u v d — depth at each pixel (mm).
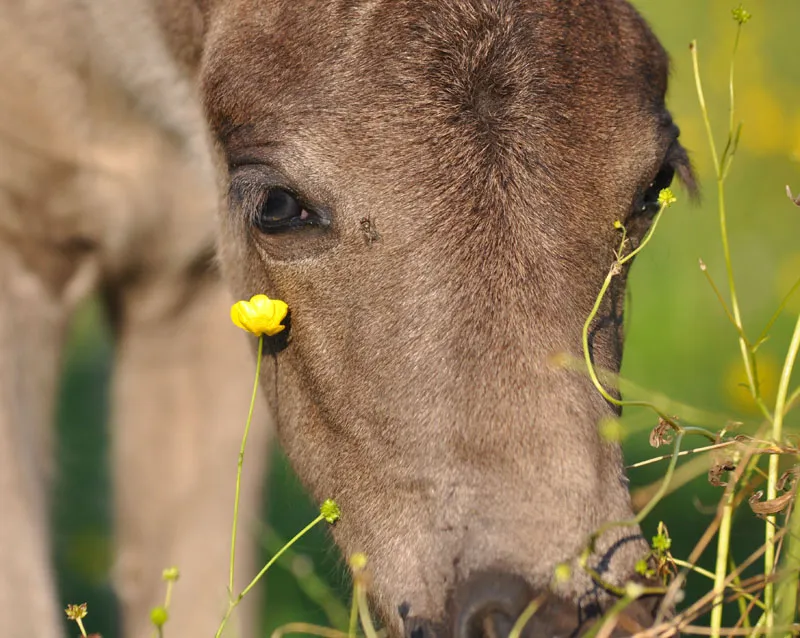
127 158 8977
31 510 7961
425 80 6090
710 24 17422
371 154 6117
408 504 6000
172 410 9719
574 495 5617
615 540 5613
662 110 6652
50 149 8742
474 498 5715
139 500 9648
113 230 9070
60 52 8625
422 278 5980
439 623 5734
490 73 6059
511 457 5695
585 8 6418
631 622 5344
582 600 5434
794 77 17312
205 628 9117
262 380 7219
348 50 6266
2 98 8617
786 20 17859
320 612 9703
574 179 6059
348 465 6336
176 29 8156
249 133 6527
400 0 6258
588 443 5719
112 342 10062
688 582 9602
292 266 6438
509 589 5445
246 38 6621
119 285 9617
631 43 6578
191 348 9727
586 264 6059
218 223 7859
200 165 8508
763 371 8922
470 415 5789
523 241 5918
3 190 8680
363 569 6102
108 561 10609
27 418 8445
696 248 14375
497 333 5832
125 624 9492
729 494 5684
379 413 6109
